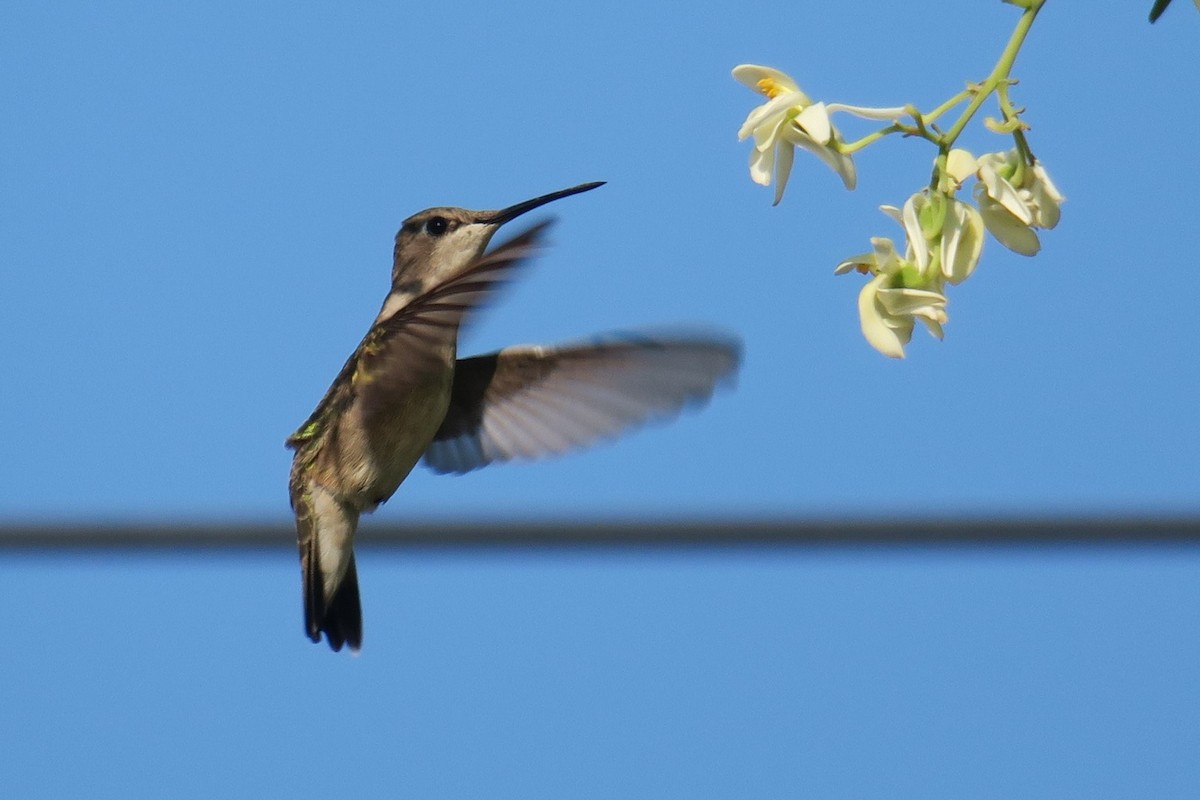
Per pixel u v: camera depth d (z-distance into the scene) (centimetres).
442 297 325
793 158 320
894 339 320
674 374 325
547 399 326
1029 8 320
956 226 320
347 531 326
